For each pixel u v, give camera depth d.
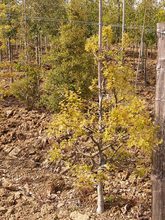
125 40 11.76
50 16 32.28
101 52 11.23
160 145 8.68
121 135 11.30
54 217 12.19
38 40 34.84
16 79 28.00
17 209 12.73
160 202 8.75
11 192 13.81
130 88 11.41
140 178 14.23
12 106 24.20
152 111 20.16
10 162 16.72
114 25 31.39
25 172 15.69
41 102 23.34
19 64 25.91
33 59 31.75
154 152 8.81
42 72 24.69
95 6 33.97
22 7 30.81
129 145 10.12
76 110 10.84
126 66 11.58
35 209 12.72
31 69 24.38
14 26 29.61
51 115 21.81
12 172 15.73
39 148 17.73
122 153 11.91
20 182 14.76
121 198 13.03
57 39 21.88
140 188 13.65
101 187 12.16
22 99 24.14
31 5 31.84
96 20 33.34
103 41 11.30
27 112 22.78
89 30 33.38
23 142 18.56
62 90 21.02
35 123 20.86
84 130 10.88
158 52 8.09
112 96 11.80
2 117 22.14
